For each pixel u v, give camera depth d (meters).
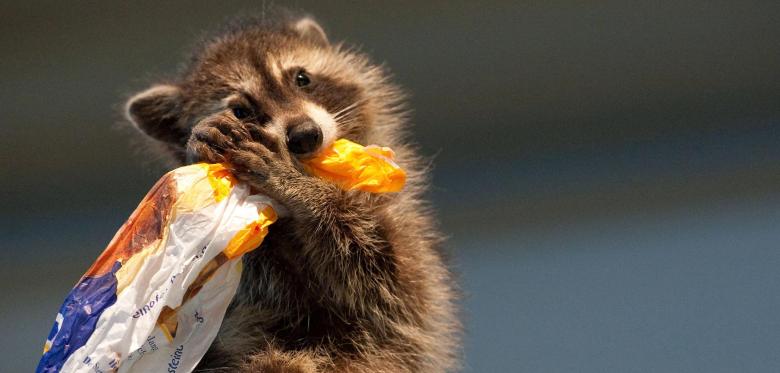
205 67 4.36
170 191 4.18
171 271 4.16
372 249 4.28
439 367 4.33
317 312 4.29
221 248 4.18
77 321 4.14
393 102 4.43
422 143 4.93
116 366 4.14
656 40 4.76
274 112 4.31
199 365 4.26
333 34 4.73
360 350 4.29
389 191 4.27
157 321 4.16
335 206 4.26
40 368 4.14
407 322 4.30
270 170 4.22
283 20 4.46
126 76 4.76
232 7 4.70
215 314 4.18
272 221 4.20
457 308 4.38
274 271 4.28
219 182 4.19
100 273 4.16
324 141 4.27
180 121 4.37
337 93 4.38
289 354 4.26
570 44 4.76
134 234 4.16
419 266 4.31
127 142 4.81
